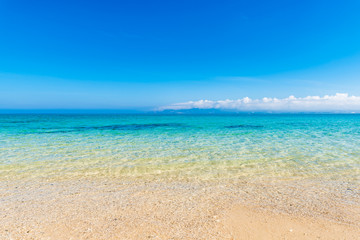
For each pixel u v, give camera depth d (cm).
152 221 479
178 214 515
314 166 998
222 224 464
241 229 443
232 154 1280
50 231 436
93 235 420
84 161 1106
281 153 1299
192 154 1284
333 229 442
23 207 560
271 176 853
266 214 514
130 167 995
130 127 3575
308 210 537
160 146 1572
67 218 495
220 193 666
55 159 1145
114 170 945
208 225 460
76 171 927
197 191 686
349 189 698
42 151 1359
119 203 588
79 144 1656
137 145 1616
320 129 3095
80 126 3700
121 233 427
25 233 427
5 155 1230
